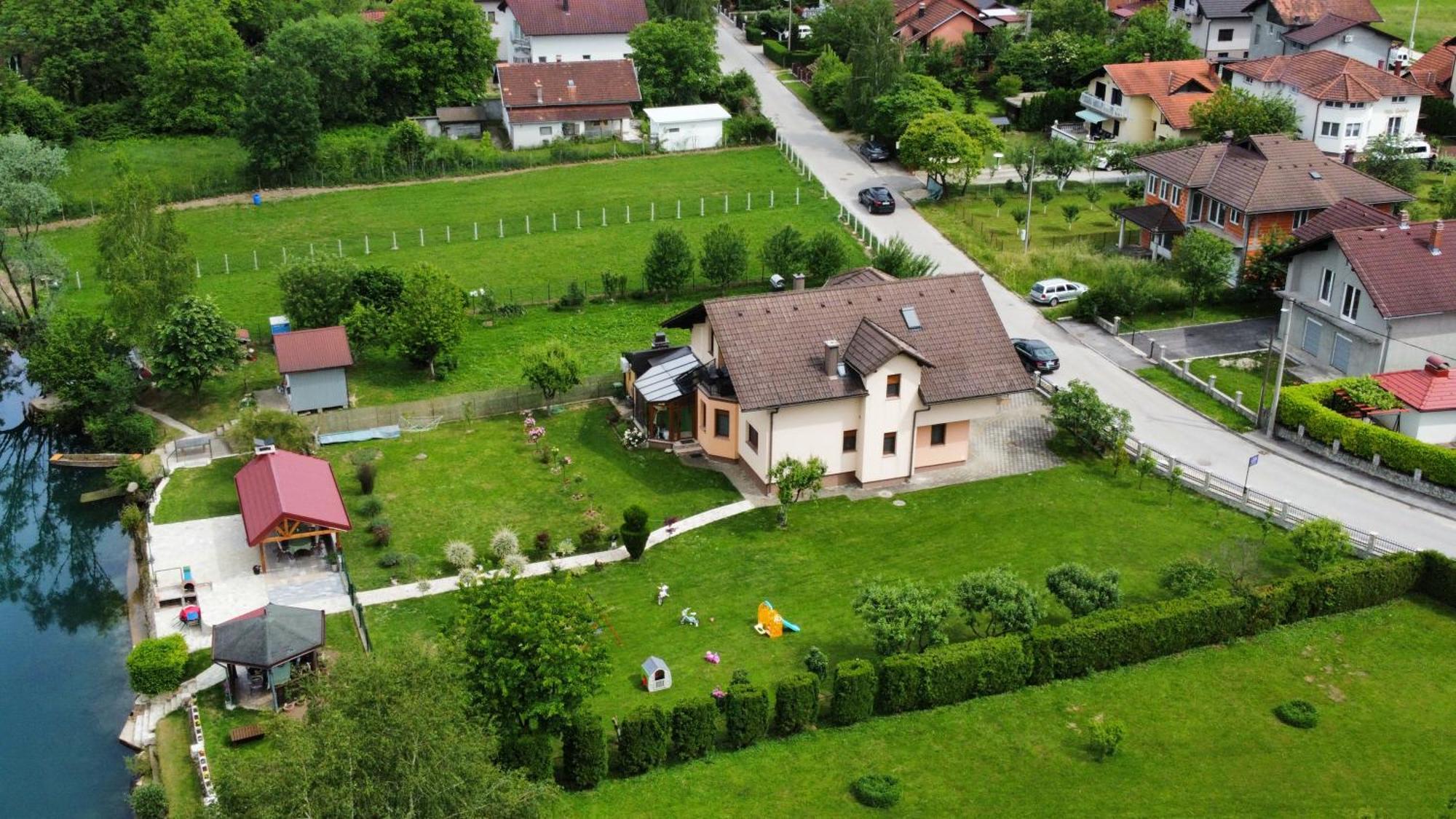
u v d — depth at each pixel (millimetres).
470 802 35594
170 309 76312
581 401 75500
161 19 121188
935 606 49594
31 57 126062
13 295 90812
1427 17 147250
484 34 129500
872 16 126562
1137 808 43375
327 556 60094
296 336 73500
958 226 100188
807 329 65188
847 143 120750
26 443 77812
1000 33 131000
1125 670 50344
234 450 70250
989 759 45719
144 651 51312
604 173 113562
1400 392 67062
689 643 52500
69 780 49031
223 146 117438
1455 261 72000
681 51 126375
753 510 63625
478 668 42969
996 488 64938
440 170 113500
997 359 66375
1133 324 82750
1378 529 59469
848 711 47156
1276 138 88938
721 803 43594
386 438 71688
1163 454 65125
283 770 33500
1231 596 51750
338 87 122500
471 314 86500
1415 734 46812
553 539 61281
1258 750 46062
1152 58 126875
